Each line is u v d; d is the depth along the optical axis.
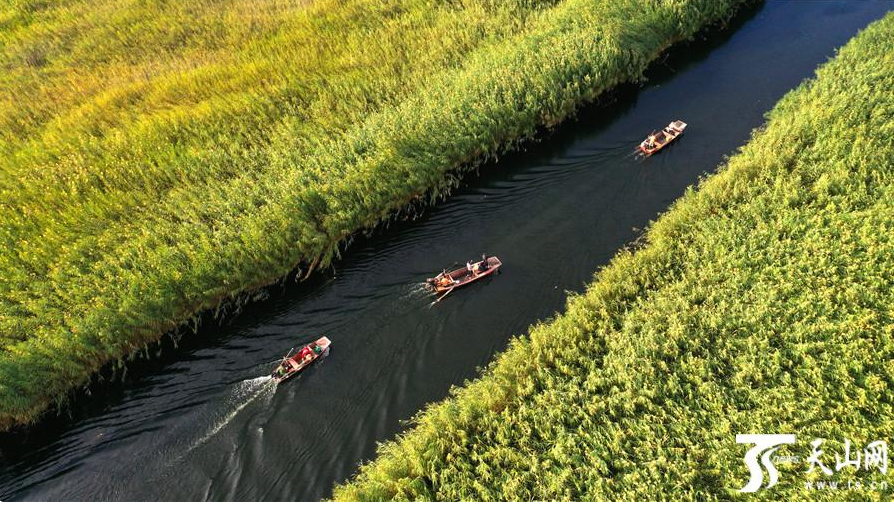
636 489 24.00
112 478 28.83
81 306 32.94
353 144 41.62
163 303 34.03
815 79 45.94
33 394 31.06
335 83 48.28
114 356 33.25
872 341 27.31
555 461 25.55
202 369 33.25
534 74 45.81
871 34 47.12
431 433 26.86
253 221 36.97
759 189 35.66
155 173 41.25
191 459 29.23
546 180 42.25
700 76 50.34
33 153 43.09
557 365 28.66
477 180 42.75
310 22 57.22
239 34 56.69
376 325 34.38
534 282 35.41
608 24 50.03
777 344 28.16
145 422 31.02
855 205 33.31
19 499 28.33
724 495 23.66
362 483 26.22
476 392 28.64
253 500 27.53
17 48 55.66
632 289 31.72
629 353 28.36
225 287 35.75
